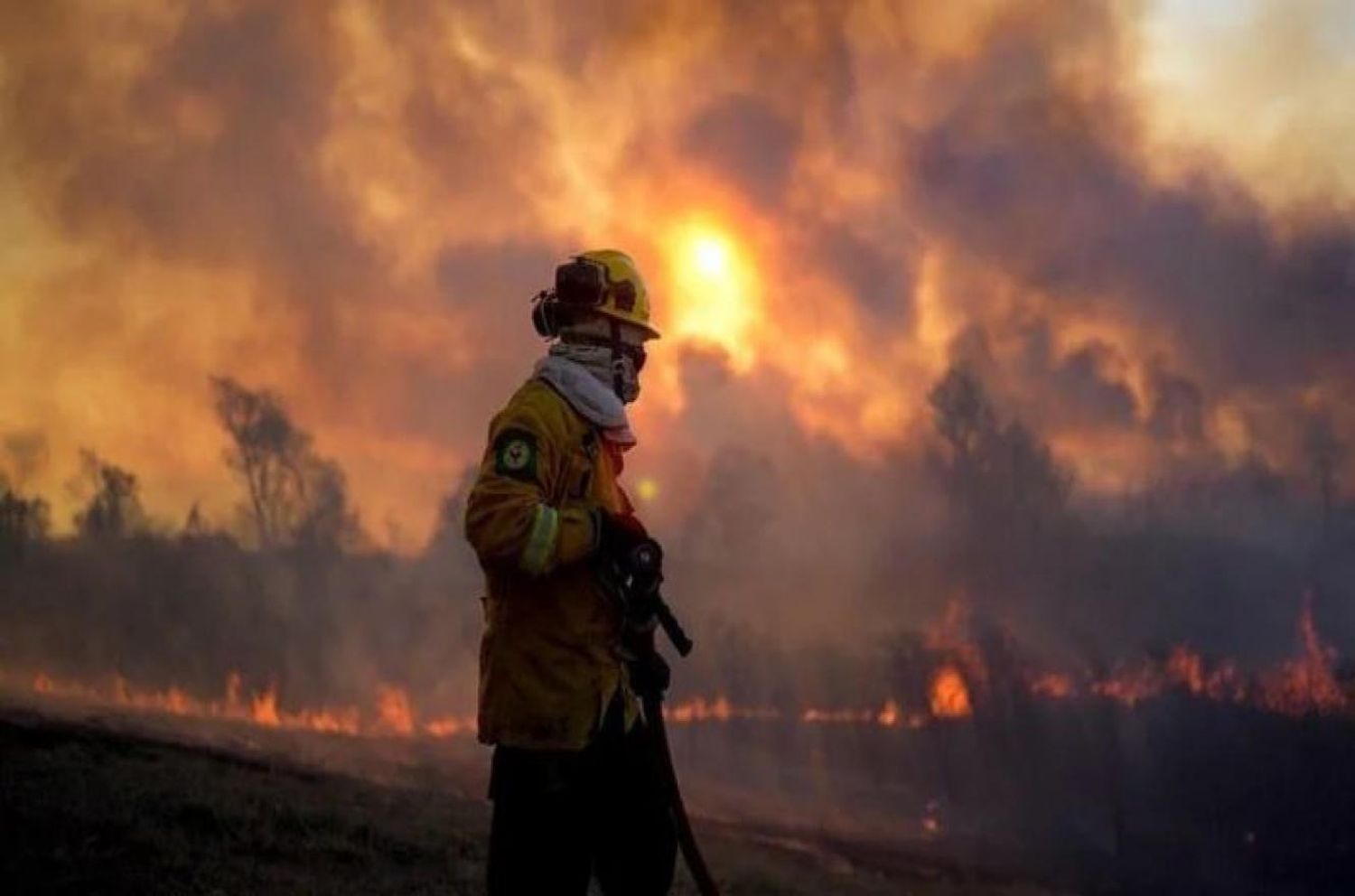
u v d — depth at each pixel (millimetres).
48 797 7453
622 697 3342
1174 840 33906
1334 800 35156
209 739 15023
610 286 3482
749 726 41812
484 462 3250
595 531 3213
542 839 3248
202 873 6414
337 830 8125
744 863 12625
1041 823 34531
